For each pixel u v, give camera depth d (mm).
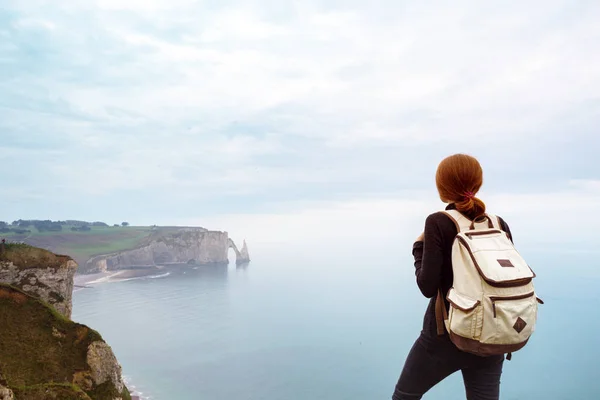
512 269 3414
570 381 161125
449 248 3861
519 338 3416
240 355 198250
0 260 53156
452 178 3986
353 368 180625
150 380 160250
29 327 40875
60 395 24812
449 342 3939
